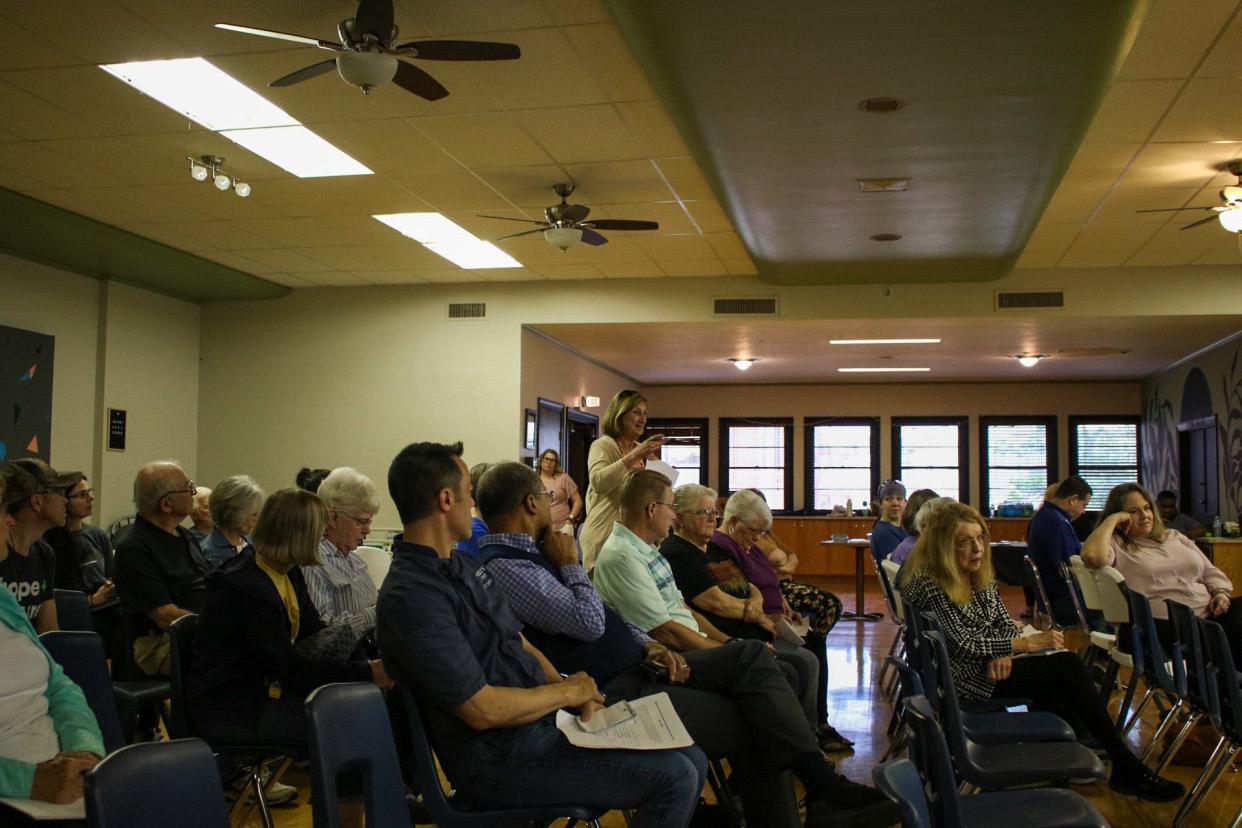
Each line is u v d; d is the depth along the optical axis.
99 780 1.47
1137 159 6.25
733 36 4.18
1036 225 7.69
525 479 3.09
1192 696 3.88
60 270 8.88
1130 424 15.43
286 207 7.49
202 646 3.05
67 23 4.55
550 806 2.43
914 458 16.05
